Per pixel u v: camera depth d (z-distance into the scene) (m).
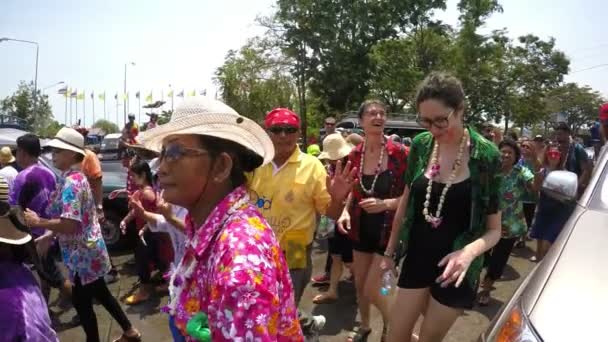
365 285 3.52
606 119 4.84
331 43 27.00
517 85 31.14
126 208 6.68
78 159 3.79
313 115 31.38
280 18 27.06
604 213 2.47
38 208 4.38
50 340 2.24
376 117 3.45
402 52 27.56
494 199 2.46
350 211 3.56
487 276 4.71
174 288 1.33
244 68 27.81
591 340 1.50
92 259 3.60
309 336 2.79
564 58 30.97
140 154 5.18
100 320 4.56
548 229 5.14
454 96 2.37
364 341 3.89
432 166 2.58
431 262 2.54
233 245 1.16
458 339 4.01
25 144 4.47
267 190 3.04
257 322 1.08
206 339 1.19
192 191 1.34
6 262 2.22
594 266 1.89
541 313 1.68
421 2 27.94
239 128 1.37
